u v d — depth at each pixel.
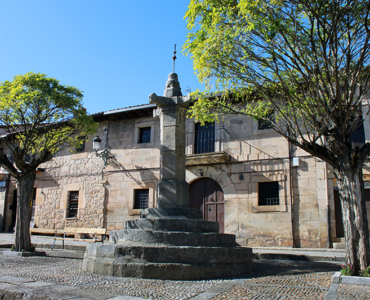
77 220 17.42
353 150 6.62
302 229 12.95
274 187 13.88
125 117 17.48
